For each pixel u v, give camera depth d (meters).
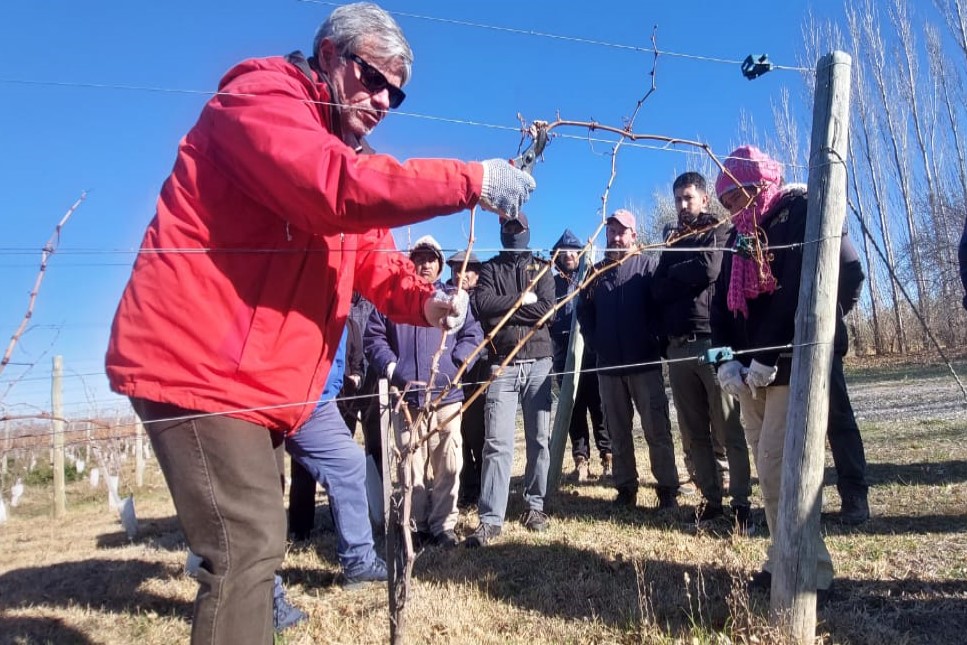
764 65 2.39
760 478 2.66
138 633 2.83
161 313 1.57
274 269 1.66
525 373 4.01
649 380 4.38
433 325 2.06
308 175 1.46
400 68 1.82
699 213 4.05
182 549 4.30
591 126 2.02
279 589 2.79
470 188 1.54
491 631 2.61
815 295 2.26
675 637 2.40
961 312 15.26
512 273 4.00
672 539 3.65
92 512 6.54
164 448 1.63
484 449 3.93
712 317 3.13
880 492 4.25
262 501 1.67
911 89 22.84
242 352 1.62
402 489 1.78
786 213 2.63
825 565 2.54
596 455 7.54
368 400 4.29
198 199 1.60
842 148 2.27
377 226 1.54
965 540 3.21
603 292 4.44
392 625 1.82
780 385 2.56
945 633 2.35
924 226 20.17
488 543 3.74
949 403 8.75
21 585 3.58
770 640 2.22
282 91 1.58
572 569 3.25
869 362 20.84
